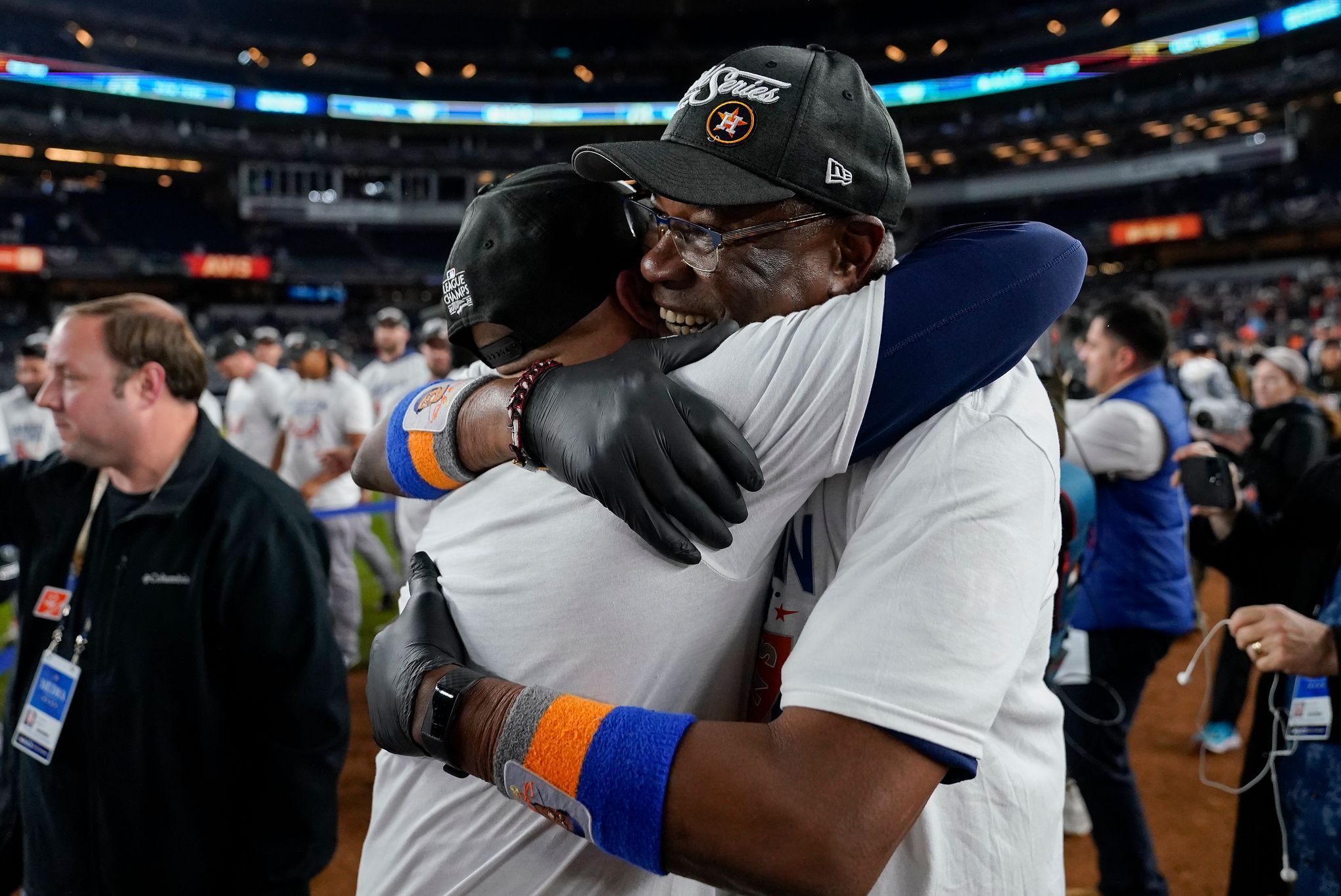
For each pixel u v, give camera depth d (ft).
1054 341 6.44
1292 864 5.83
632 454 2.51
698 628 2.90
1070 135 113.60
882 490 2.77
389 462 3.62
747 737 2.45
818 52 3.13
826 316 2.67
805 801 2.34
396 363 21.62
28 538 6.05
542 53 129.49
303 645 5.35
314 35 124.98
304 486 16.74
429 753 2.87
